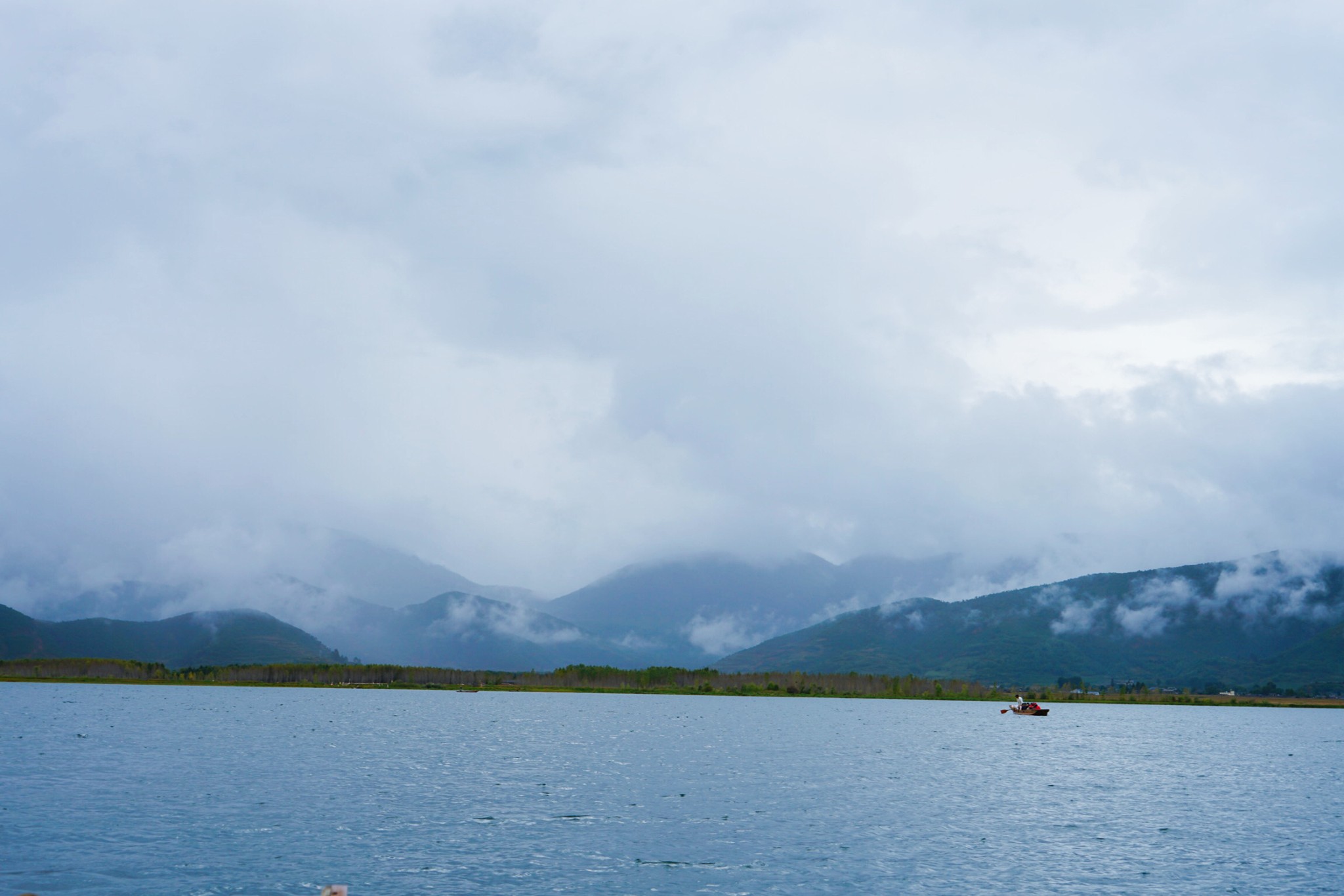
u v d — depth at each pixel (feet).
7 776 348.59
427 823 267.18
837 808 313.53
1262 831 291.17
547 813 288.92
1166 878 222.89
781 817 291.99
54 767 375.25
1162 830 288.51
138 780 343.26
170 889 193.06
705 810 302.04
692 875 213.66
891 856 238.07
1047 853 247.09
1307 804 359.46
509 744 538.06
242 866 211.82
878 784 385.91
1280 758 598.75
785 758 491.72
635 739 606.55
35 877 200.85
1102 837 273.33
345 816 274.57
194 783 337.52
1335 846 266.36
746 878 212.23
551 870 214.28
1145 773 472.03
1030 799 351.87
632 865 221.46
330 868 211.00
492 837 248.73
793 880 212.23
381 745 508.94
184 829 250.98
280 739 529.04
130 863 213.05
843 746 590.14
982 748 606.96
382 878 203.82
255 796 309.22
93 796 304.50
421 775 377.30
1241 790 404.98
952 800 343.26
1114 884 216.54
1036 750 600.39
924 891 205.77
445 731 631.15
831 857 235.81
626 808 301.63
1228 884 219.00
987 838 265.54
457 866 215.51
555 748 515.91
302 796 311.06
